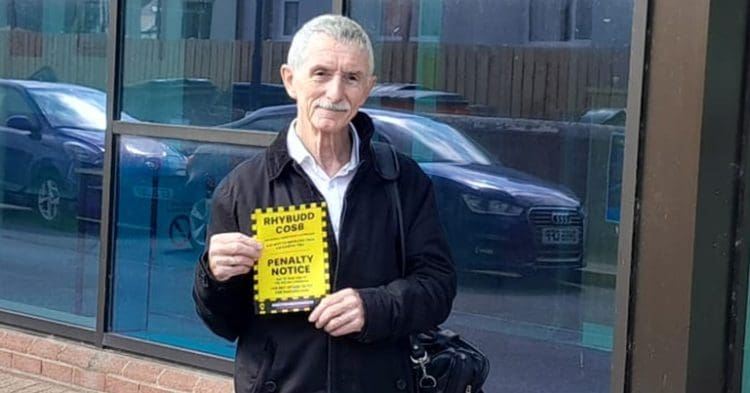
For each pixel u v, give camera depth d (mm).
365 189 3297
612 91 4855
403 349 3369
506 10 5113
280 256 3225
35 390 6406
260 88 5867
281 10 5785
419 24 5355
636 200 4297
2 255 7141
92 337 6562
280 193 3246
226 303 3258
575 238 4977
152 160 6277
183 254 6195
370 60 3248
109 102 6402
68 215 6746
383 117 5477
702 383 4141
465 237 5262
